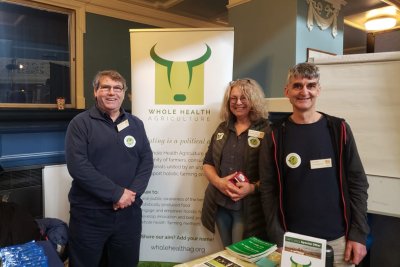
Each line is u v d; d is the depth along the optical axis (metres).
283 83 2.82
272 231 1.39
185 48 1.99
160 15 3.87
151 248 2.14
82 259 1.70
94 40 3.40
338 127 1.30
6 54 2.87
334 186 1.29
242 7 3.14
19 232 1.70
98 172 1.61
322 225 1.29
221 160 1.75
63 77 3.25
